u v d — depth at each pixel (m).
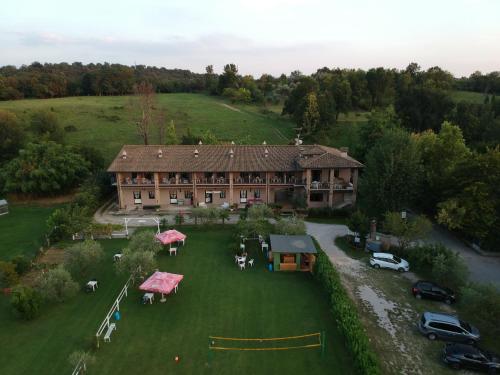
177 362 26.94
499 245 45.22
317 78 185.50
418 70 154.00
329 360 27.22
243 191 63.00
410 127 98.38
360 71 146.25
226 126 117.19
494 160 45.81
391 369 26.56
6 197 69.19
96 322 31.81
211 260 43.69
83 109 124.06
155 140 100.44
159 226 53.50
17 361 27.14
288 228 46.81
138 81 177.75
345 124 112.06
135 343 29.05
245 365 26.77
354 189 58.88
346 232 52.69
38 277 36.28
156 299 35.34
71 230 48.94
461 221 45.22
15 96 140.12
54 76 156.50
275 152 65.00
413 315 33.34
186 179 62.16
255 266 42.41
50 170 65.94
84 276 39.72
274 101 158.75
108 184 68.00
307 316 32.69
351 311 30.22
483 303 29.70
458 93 144.38
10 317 32.56
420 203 57.59
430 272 41.25
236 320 32.06
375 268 42.19
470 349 27.12
